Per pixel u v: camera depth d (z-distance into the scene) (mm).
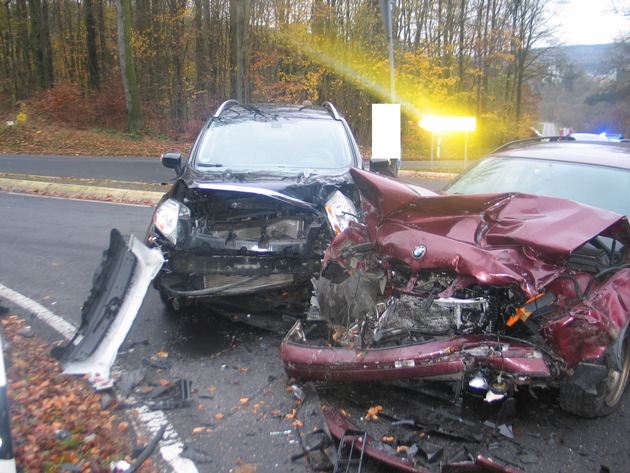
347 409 3805
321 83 27922
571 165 5105
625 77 45250
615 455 3424
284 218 5254
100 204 11422
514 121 39531
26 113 26578
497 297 3529
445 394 3742
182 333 5109
